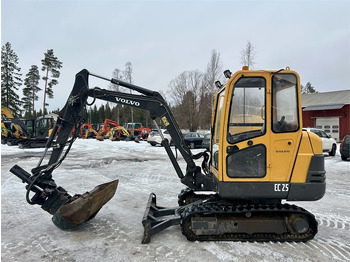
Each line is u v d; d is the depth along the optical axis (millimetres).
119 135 28953
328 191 7516
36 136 20812
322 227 4914
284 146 4152
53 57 42031
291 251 3926
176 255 3803
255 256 3768
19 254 3871
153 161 13250
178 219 4543
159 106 5039
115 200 6652
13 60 44031
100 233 4613
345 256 3793
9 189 7602
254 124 4195
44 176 4898
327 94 30500
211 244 4137
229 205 4430
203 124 37656
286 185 4125
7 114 26078
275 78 4180
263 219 4242
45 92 41969
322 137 14641
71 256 3805
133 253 3877
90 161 13227
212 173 5078
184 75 42906
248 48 23516
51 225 4988
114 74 41562
